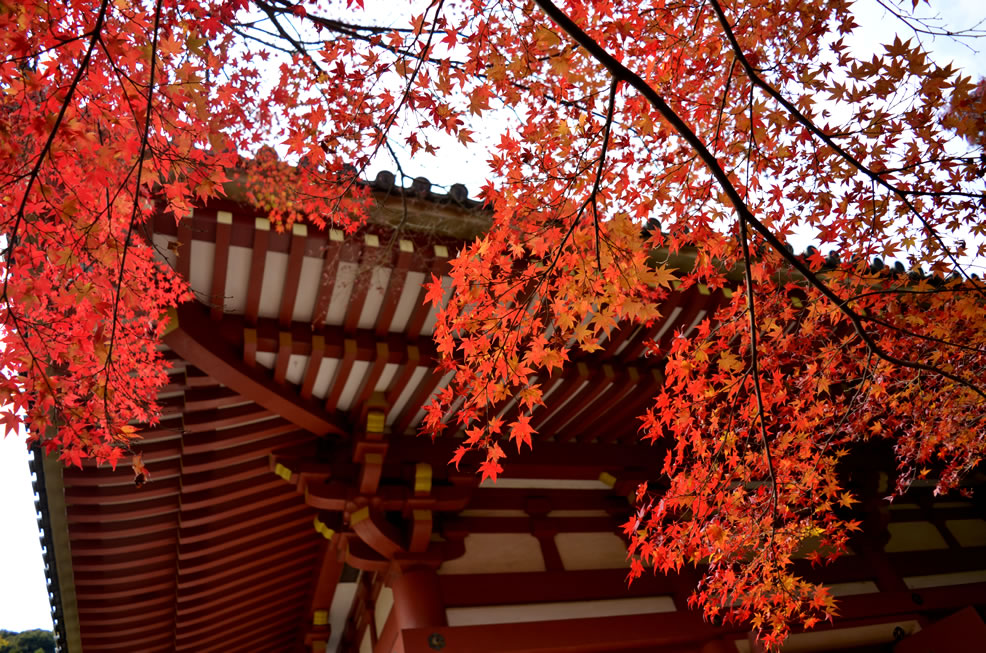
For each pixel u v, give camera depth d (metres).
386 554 7.96
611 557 9.00
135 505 7.83
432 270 6.41
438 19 3.12
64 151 2.72
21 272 2.95
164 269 4.85
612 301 3.42
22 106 2.66
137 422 6.83
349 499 7.55
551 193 3.44
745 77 3.94
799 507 4.97
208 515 8.03
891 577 9.97
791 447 5.09
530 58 3.50
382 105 3.49
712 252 4.05
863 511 10.62
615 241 3.27
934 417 5.03
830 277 4.36
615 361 8.20
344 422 7.85
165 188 3.16
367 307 6.89
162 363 4.14
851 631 9.36
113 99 2.81
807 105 3.83
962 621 8.71
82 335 3.18
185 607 9.24
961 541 11.11
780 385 4.85
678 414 4.43
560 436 9.04
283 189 4.99
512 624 7.57
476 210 6.11
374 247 6.03
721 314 4.52
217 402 6.90
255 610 10.42
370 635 9.40
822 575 9.77
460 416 3.57
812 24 3.75
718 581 4.62
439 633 7.18
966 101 3.38
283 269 6.29
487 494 9.01
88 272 3.21
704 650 8.14
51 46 2.46
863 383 4.90
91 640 9.49
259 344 6.45
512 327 3.48
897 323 4.59
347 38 3.67
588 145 3.38
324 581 9.98
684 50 3.89
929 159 3.66
